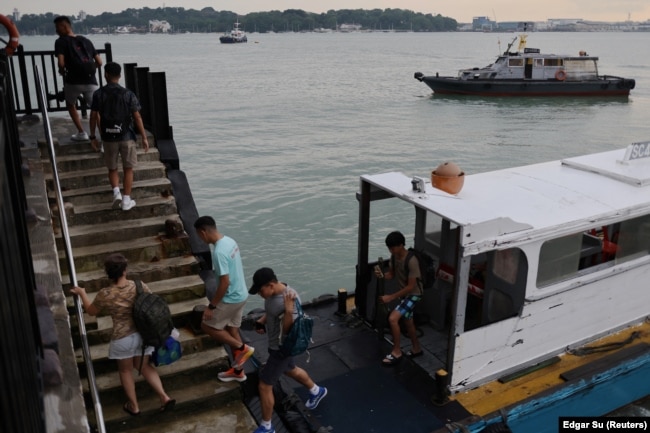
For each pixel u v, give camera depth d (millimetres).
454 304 6191
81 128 8188
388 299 6906
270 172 23547
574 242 6816
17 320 3018
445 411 6305
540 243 6430
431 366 7066
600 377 6785
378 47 183000
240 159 26031
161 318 5234
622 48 176750
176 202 7727
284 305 5504
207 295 6828
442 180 7039
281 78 68688
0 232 2805
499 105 43656
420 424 6117
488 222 6020
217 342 6488
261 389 5695
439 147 29312
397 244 6820
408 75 74125
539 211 6824
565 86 44281
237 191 20625
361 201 7645
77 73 7836
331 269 14070
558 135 32688
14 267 3234
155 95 8312
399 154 27625
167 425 5859
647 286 7859
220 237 5801
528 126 35375
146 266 6809
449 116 39156
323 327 8094
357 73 77312
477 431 6012
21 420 2594
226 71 79875
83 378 5906
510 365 6887
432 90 52719
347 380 6844
